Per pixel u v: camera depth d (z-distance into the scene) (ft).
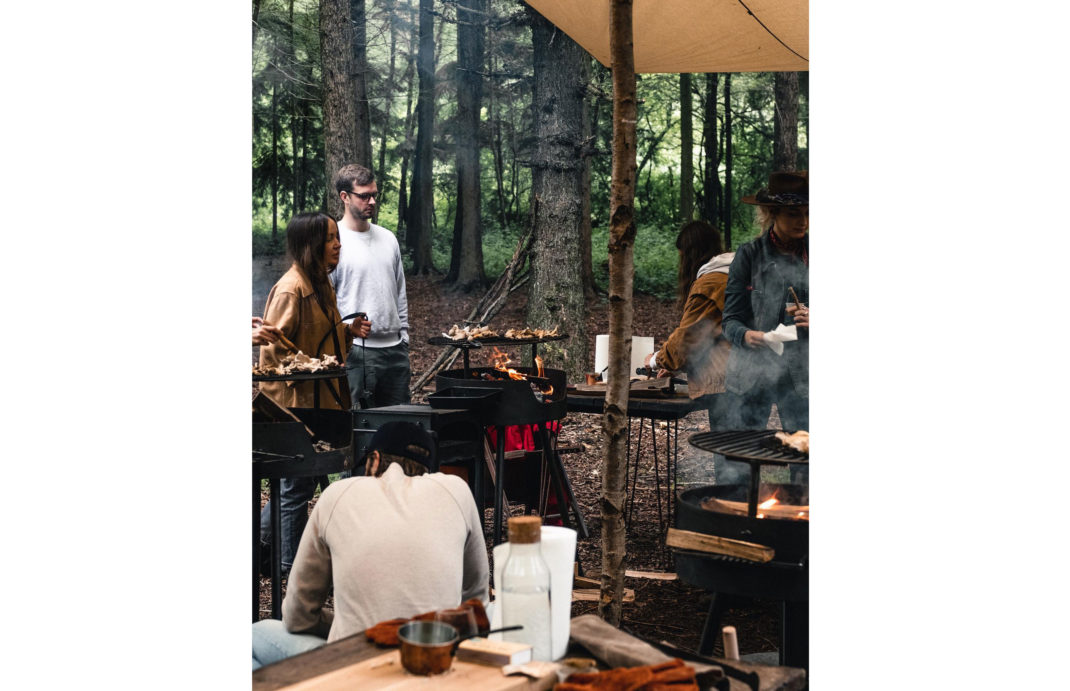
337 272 15.29
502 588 5.49
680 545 8.48
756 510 8.32
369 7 35.12
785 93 32.94
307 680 5.05
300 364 11.46
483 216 37.81
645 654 5.43
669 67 18.33
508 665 5.08
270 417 10.25
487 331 15.65
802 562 8.04
